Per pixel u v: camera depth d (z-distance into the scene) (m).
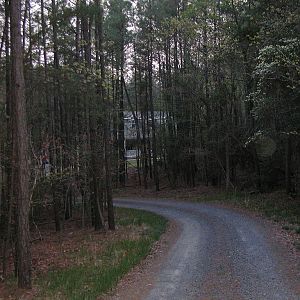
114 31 29.56
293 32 15.12
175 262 10.88
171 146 35.25
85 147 18.59
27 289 9.67
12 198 11.74
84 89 16.48
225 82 27.39
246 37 19.69
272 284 8.44
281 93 15.90
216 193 28.50
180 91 29.91
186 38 29.08
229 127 27.25
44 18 14.89
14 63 9.93
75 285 9.30
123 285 9.09
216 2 30.09
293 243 12.08
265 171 25.48
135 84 38.31
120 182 40.38
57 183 17.22
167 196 32.03
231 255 11.20
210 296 7.95
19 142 9.90
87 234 17.88
